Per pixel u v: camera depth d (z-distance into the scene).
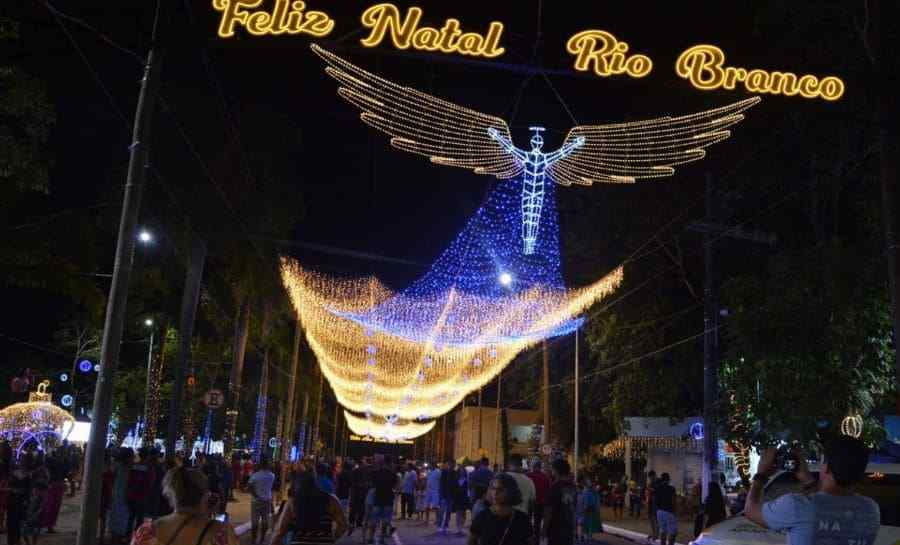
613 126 24.75
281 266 31.12
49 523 18.81
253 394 50.44
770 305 20.78
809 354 20.36
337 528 8.91
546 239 33.19
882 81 11.27
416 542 22.39
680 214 31.30
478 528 6.97
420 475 40.59
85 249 22.53
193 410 42.75
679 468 38.50
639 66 11.41
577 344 36.16
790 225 26.45
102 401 10.29
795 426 20.39
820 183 23.86
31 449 20.05
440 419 87.00
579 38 11.23
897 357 10.54
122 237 10.66
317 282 31.06
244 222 29.33
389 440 91.38
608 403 40.84
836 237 20.66
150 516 17.00
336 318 32.75
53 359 48.91
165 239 30.27
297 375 59.38
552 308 32.78
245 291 32.41
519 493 7.04
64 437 32.94
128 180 10.76
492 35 10.93
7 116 14.81
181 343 23.31
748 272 30.50
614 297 34.72
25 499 15.76
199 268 24.06
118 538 16.59
